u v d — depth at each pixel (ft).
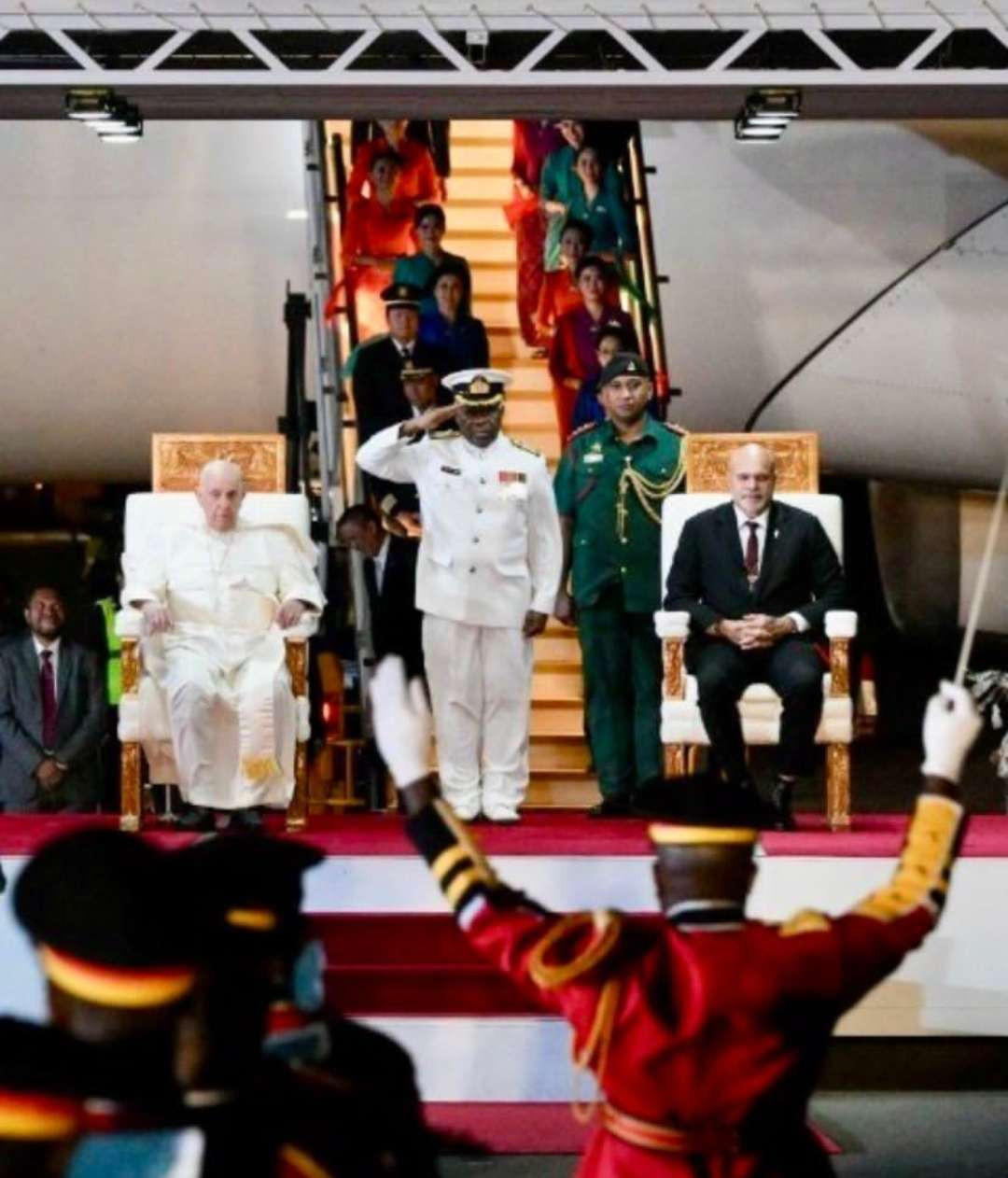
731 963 20.30
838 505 51.78
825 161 79.61
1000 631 89.25
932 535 88.33
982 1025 43.91
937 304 79.92
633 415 53.67
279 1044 16.47
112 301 84.07
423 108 49.70
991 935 43.88
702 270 80.12
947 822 20.75
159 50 46.65
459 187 76.28
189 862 15.24
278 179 83.20
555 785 60.70
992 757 63.93
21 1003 43.34
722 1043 20.25
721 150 79.66
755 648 47.65
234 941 15.05
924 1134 40.88
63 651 55.36
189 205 83.30
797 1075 20.47
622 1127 20.68
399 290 62.39
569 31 46.50
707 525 49.37
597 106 49.57
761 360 81.00
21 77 46.70
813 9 46.37
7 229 83.61
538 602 51.06
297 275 83.61
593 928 20.80
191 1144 14.08
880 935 20.36
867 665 80.59
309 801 61.72
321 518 69.15
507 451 51.57
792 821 47.91
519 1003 43.24
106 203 83.35
